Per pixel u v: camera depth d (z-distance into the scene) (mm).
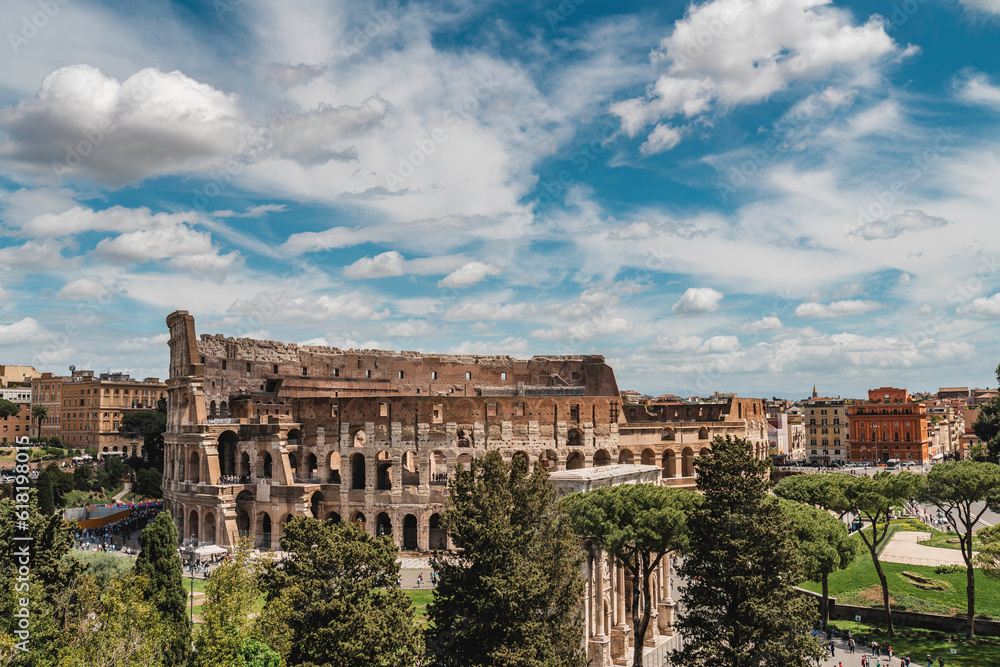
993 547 84125
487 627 59625
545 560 64812
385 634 57500
